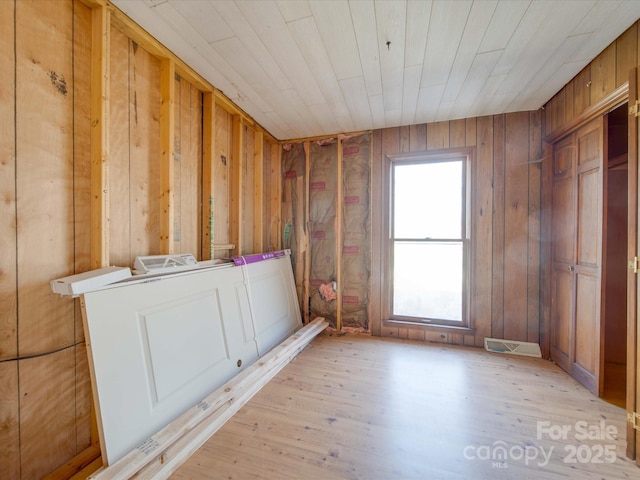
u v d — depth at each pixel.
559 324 2.64
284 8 1.62
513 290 2.94
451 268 3.22
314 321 3.42
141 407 1.51
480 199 3.04
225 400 1.84
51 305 1.44
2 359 1.27
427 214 3.30
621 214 2.72
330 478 1.39
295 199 3.75
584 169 2.28
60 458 1.46
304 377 2.39
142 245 1.93
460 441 1.64
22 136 1.33
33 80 1.37
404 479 1.38
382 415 1.88
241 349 2.40
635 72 1.56
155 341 1.69
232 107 2.79
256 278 2.90
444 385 2.27
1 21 1.25
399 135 3.32
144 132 1.94
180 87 2.26
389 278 3.39
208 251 2.50
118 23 1.70
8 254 1.29
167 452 1.44
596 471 1.44
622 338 2.71
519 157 2.92
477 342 3.05
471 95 2.62
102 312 1.45
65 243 1.50
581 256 2.32
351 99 2.71
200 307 2.10
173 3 1.59
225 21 1.73
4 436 1.27
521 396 2.11
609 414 1.89
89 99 1.62
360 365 2.62
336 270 3.57
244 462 1.48
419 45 1.93
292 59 2.11
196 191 2.44
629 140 1.60
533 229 2.88
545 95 2.61
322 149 3.67
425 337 3.24
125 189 1.81
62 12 1.48
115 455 1.33
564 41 1.88
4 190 1.27
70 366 1.52
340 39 1.88
